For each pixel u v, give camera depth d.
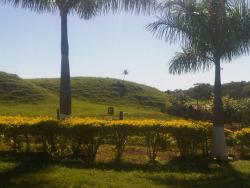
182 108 39.56
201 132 15.33
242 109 30.16
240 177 12.23
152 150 15.20
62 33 16.14
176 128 14.77
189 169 13.15
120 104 61.16
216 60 15.71
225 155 15.48
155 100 65.06
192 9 15.24
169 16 15.55
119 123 14.30
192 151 15.28
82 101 60.09
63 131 14.14
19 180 10.69
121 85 69.69
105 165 13.15
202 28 15.25
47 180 10.72
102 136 14.09
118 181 10.96
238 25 15.33
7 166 12.30
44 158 13.80
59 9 16.11
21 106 49.38
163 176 11.89
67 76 16.14
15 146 14.73
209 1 15.25
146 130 14.47
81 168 12.51
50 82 71.00
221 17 15.12
